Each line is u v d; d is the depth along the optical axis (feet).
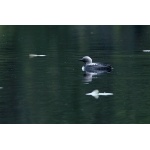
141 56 198.39
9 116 122.31
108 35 269.44
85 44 235.40
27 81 154.30
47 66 178.60
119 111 125.39
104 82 152.87
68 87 147.02
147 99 134.72
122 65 179.32
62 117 121.29
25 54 205.98
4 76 161.58
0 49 221.05
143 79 156.04
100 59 192.44
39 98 135.85
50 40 250.37
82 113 124.26
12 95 138.82
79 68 175.01
